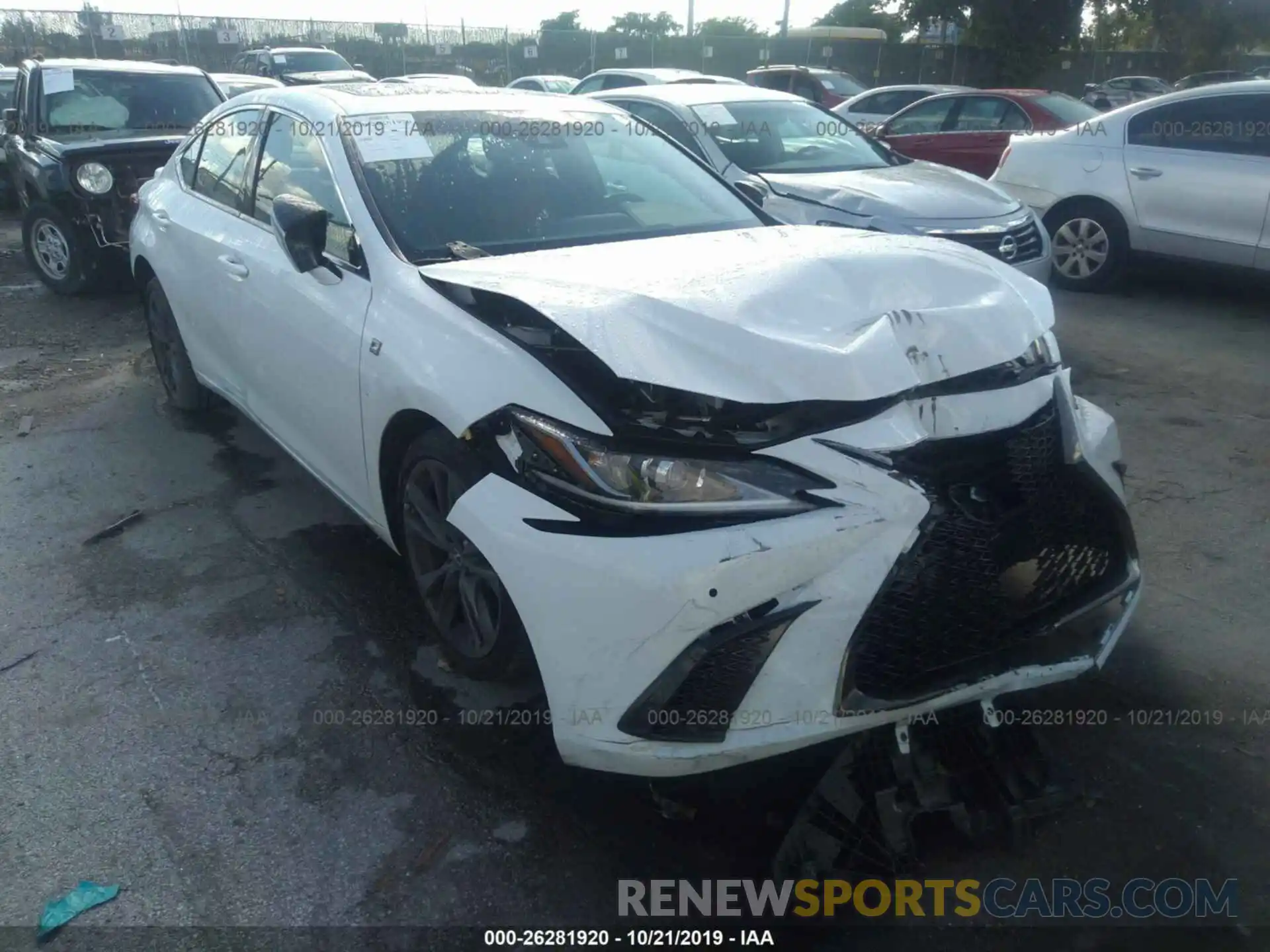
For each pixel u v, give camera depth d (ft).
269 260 12.73
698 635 7.41
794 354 7.82
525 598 8.09
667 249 10.21
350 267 11.21
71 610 12.05
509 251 11.23
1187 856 8.43
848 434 7.69
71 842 8.60
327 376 11.27
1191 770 9.36
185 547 13.52
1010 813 8.43
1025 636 8.43
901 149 39.99
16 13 83.66
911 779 8.19
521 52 98.48
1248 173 23.81
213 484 15.46
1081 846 8.55
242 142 14.78
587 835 8.66
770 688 7.51
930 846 8.60
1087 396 19.22
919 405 8.05
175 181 16.98
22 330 24.14
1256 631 11.47
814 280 8.74
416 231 11.22
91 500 14.92
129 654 11.19
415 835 8.68
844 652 7.53
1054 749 9.62
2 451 16.70
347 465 11.46
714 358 7.88
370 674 10.82
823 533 7.41
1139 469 15.83
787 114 25.79
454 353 9.30
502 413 8.59
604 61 97.45
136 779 9.32
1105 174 26.13
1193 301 26.35
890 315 8.38
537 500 8.16
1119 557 9.38
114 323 24.79
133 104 29.32
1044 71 91.50
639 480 7.68
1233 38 104.32
